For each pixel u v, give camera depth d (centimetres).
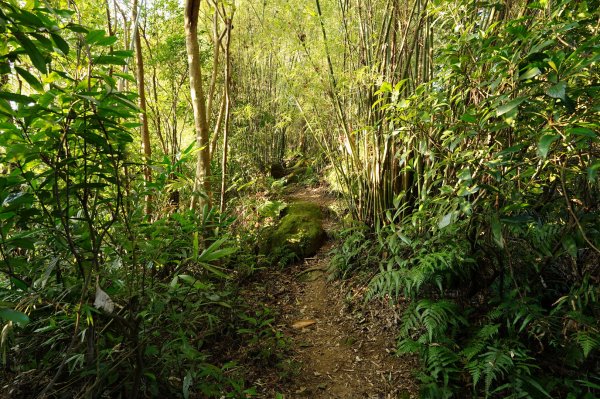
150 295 143
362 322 236
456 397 160
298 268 345
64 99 101
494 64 132
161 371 148
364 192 304
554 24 116
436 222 186
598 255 153
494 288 184
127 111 113
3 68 83
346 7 294
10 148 98
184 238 186
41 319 129
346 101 307
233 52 628
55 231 113
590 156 132
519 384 142
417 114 169
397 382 182
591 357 147
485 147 153
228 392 178
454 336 175
